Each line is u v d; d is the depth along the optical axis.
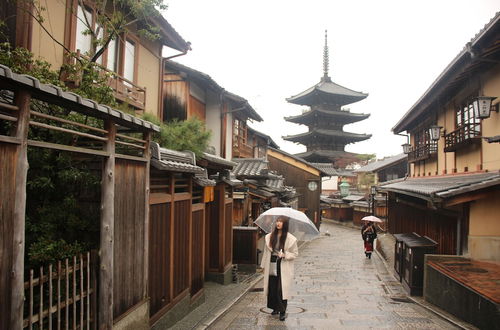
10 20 7.46
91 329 4.61
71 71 6.98
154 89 12.86
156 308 6.43
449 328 6.96
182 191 8.14
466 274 7.93
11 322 3.33
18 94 3.46
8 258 3.32
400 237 12.00
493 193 10.09
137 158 5.59
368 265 16.47
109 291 4.75
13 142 3.35
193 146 8.34
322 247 24.44
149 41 12.48
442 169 16.89
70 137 5.56
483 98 10.41
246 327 6.98
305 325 7.09
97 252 4.73
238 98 18.44
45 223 5.04
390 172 44.59
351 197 45.44
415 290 9.95
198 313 8.05
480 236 10.41
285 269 7.38
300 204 36.66
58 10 8.42
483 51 10.08
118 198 5.08
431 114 18.38
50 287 3.95
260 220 8.48
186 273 7.99
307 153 52.78
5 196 3.29
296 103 55.03
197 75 15.38
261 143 30.30
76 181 5.46
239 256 13.73
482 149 12.28
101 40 7.42
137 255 5.64
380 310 8.42
